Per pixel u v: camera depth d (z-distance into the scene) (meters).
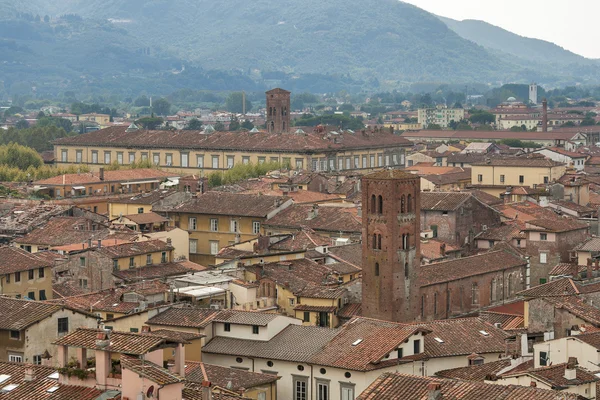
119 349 151.88
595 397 166.00
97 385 151.38
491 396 152.25
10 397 153.75
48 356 187.00
